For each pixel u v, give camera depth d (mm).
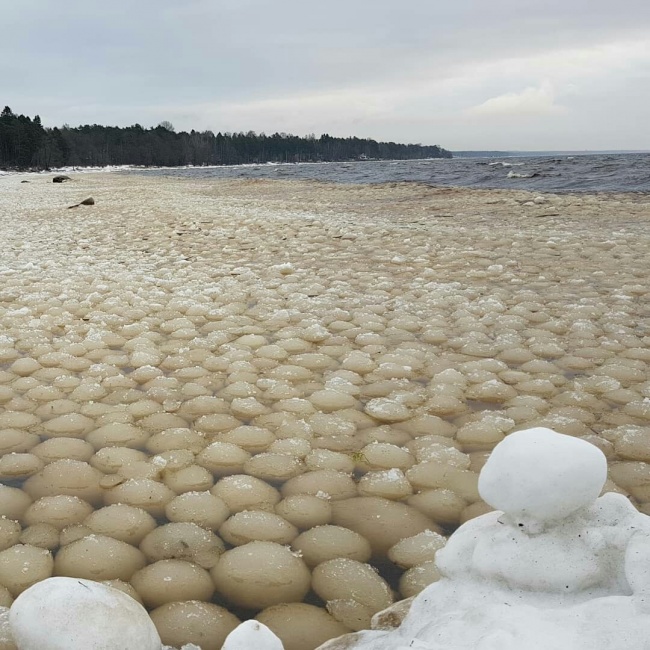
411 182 20094
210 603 1917
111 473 2701
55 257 7953
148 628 1535
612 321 4715
